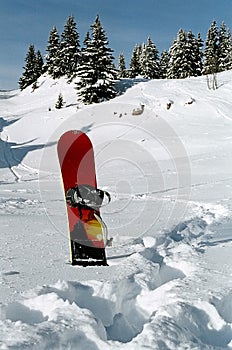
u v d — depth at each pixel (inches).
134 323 127.5
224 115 1302.9
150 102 1455.5
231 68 2383.1
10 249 201.5
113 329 118.7
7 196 486.9
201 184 531.2
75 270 167.2
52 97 1998.0
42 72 2628.0
